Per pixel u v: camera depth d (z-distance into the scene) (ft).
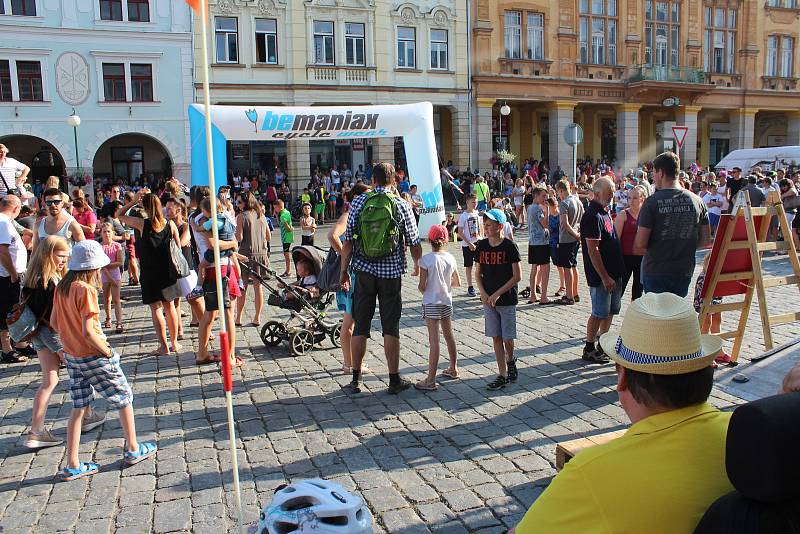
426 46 102.63
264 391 20.97
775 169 82.89
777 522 5.01
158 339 26.16
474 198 35.88
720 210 52.95
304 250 26.11
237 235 29.58
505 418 18.17
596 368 22.44
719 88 123.24
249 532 9.78
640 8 116.47
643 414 6.47
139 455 16.02
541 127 118.21
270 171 105.91
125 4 86.07
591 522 5.88
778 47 129.80
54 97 84.48
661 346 6.22
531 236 33.50
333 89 96.84
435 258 20.63
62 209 26.73
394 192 20.07
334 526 8.64
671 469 5.84
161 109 89.20
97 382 15.34
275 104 94.89
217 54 91.50
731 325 28.53
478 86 106.42
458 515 13.19
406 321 30.76
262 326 28.99
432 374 20.65
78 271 14.82
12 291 24.81
